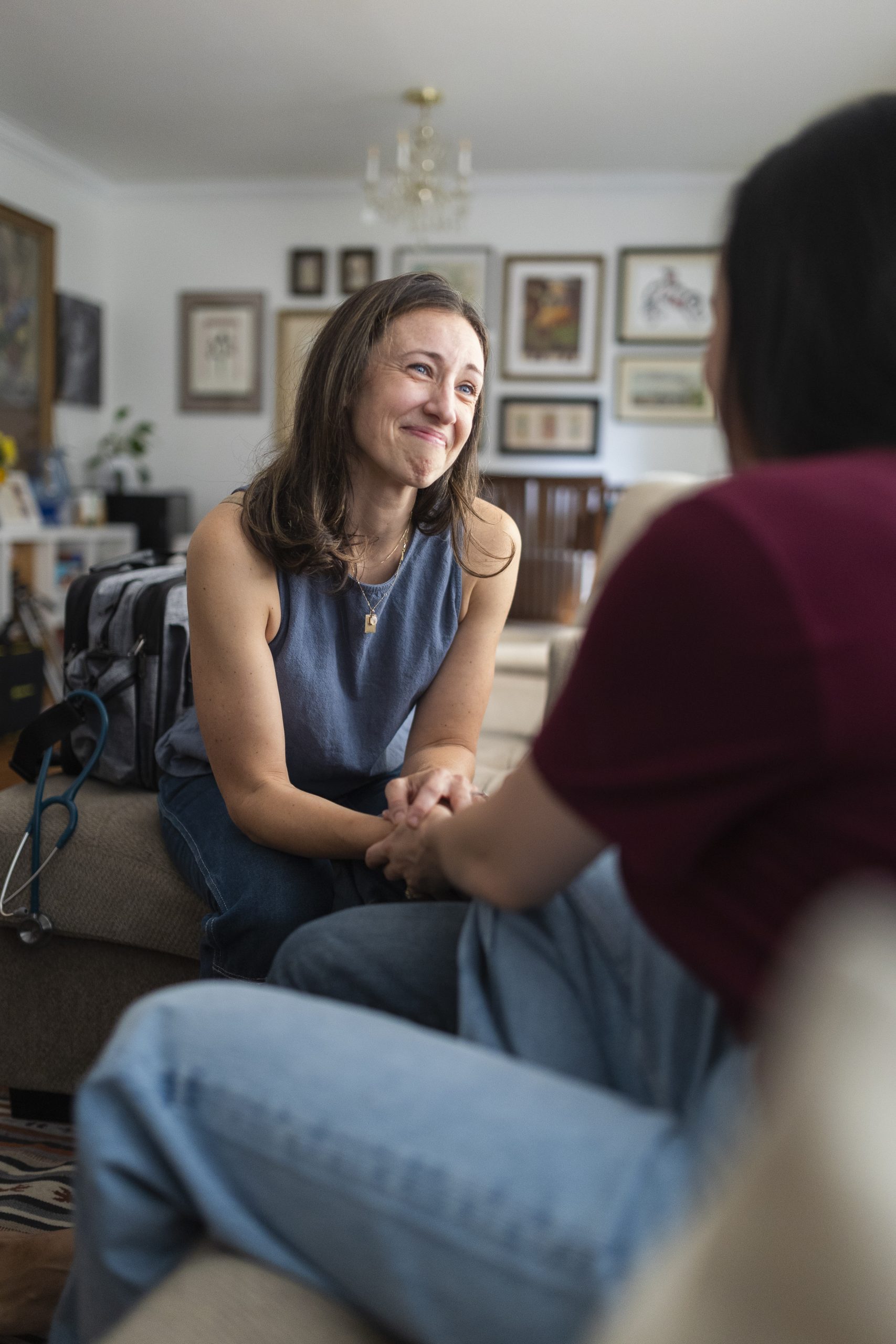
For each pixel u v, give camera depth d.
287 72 4.62
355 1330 0.58
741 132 5.20
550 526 5.83
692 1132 0.56
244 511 1.22
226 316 6.27
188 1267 0.61
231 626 1.18
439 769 1.09
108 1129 0.61
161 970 1.38
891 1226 0.34
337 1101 0.58
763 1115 0.41
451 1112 0.57
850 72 4.51
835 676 0.47
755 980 0.53
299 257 6.14
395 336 1.18
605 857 0.82
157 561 1.92
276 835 1.17
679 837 0.53
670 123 5.11
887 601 0.48
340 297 6.16
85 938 1.39
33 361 5.58
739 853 0.54
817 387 0.59
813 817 0.50
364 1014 0.65
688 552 0.51
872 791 0.48
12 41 4.37
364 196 6.07
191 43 4.35
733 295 0.64
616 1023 0.73
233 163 5.80
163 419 6.41
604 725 0.56
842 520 0.50
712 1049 0.64
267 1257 0.59
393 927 0.92
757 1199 0.38
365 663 1.29
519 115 5.05
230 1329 0.56
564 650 1.88
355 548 1.25
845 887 0.48
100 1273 0.64
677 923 0.58
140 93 4.87
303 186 6.08
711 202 5.84
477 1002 0.77
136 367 6.40
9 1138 1.43
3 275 5.29
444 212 6.04
